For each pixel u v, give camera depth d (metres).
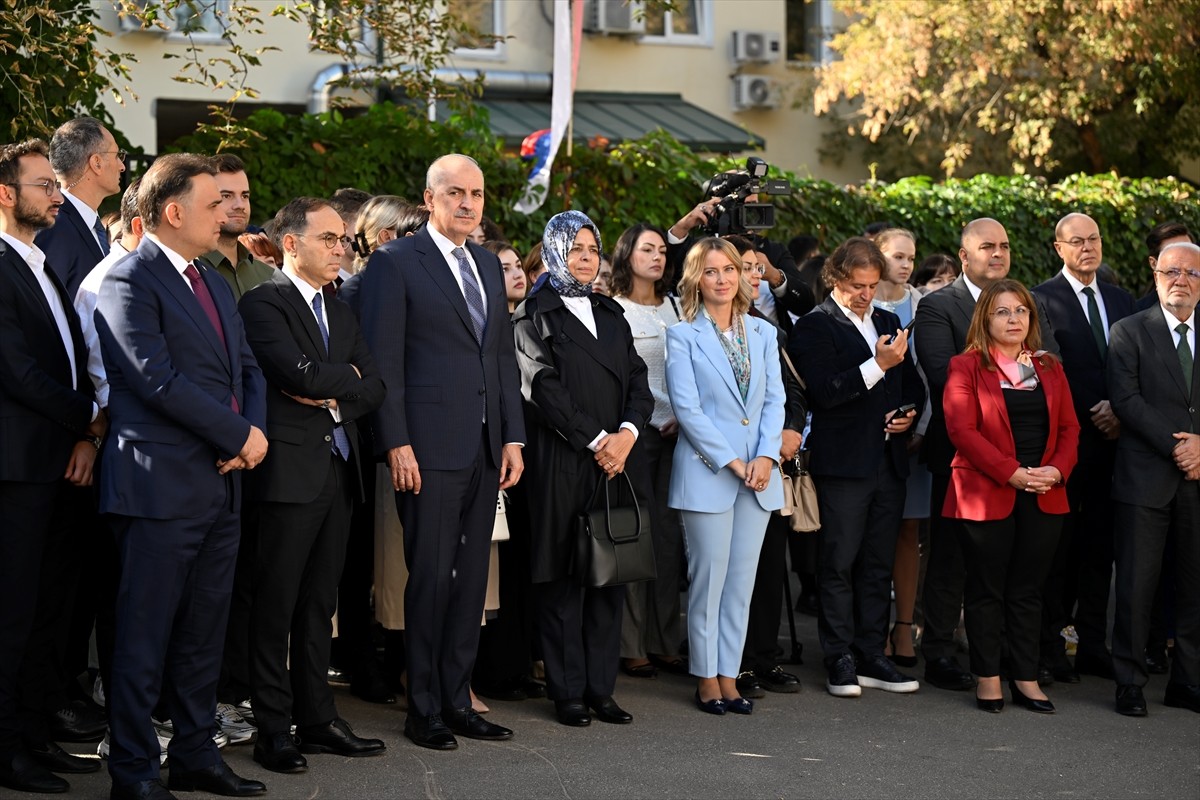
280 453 4.68
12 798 4.36
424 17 8.47
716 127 16.09
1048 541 5.92
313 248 4.80
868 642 6.32
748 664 6.17
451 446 5.08
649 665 6.38
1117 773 5.12
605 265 6.88
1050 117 14.96
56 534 4.70
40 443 4.44
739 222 6.57
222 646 4.52
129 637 4.27
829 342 6.20
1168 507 6.02
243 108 13.31
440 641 5.21
